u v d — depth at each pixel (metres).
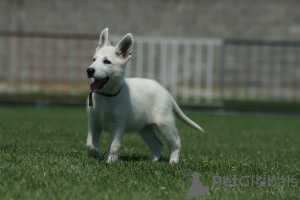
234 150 8.52
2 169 5.38
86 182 4.93
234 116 15.43
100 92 6.14
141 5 19.39
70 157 6.43
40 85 18.92
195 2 19.44
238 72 19.20
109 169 5.63
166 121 6.65
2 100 16.66
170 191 4.78
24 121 11.51
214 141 9.64
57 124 11.17
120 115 6.18
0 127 10.00
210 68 18.19
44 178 5.04
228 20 19.45
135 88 6.46
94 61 6.21
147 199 4.41
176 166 6.09
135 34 19.41
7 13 19.23
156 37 19.33
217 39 18.36
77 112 14.68
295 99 19.27
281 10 19.41
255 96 19.22
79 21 19.28
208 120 13.92
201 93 19.00
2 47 19.11
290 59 19.27
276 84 19.31
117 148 6.23
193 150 8.27
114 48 6.21
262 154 8.20
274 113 16.70
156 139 7.16
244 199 4.61
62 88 18.39
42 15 19.23
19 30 19.31
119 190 4.68
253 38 19.48
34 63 19.06
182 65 19.03
